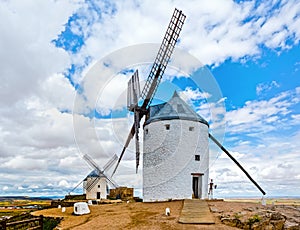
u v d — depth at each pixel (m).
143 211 22.70
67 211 25.41
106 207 27.12
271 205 22.86
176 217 19.39
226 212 19.81
